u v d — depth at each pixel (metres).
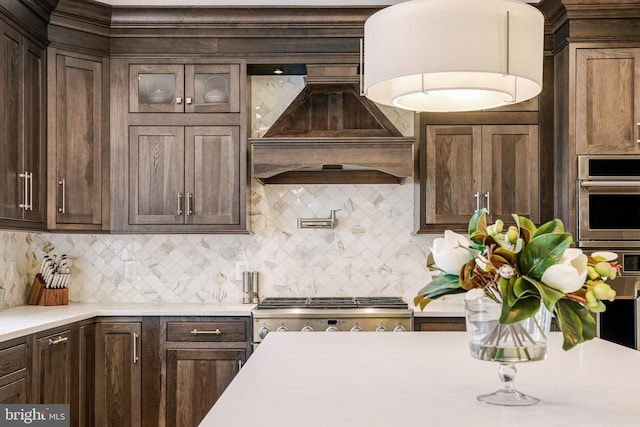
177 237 4.59
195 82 4.27
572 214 3.94
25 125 3.70
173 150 4.25
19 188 3.61
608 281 3.88
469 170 4.23
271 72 4.52
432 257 1.73
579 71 3.94
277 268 4.61
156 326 3.98
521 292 1.43
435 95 2.07
